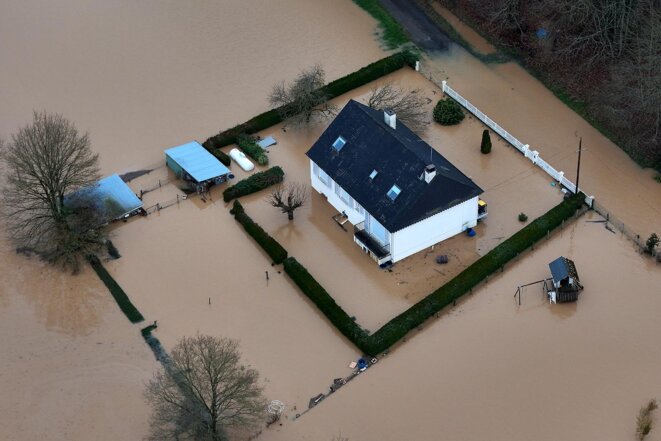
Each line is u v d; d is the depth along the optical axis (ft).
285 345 244.22
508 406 226.17
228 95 330.95
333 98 327.67
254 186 288.30
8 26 370.73
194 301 256.93
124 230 279.28
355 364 238.48
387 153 265.54
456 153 301.43
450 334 244.83
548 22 337.52
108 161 304.30
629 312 246.68
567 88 323.98
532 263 262.88
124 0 382.42
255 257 268.82
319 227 278.26
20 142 269.44
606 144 301.84
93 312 255.29
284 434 222.69
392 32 357.20
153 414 226.17
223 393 211.82
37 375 239.30
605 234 269.85
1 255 272.10
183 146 301.43
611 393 227.40
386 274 262.26
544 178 289.53
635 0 309.01
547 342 240.94
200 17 370.73
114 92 334.65
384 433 222.07
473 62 341.00
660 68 290.15
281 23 364.99
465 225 271.49
